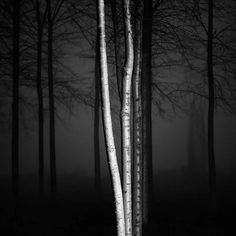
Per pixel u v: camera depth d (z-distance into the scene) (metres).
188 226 12.23
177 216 13.95
